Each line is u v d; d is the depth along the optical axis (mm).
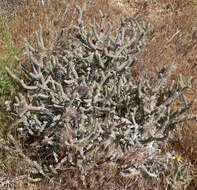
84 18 4309
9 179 2420
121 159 2428
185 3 5398
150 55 3754
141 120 2717
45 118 2625
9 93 3027
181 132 2896
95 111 2623
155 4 5441
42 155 2633
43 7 4301
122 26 3201
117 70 2754
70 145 2307
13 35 3758
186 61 3773
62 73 2775
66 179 2436
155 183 2510
